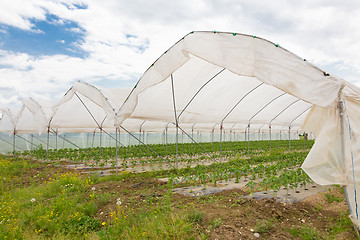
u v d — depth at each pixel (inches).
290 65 228.1
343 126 208.4
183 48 268.5
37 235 200.1
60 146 1355.8
